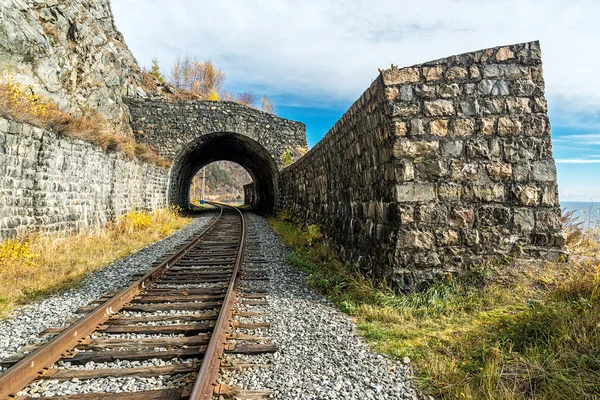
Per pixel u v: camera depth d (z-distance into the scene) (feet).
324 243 32.91
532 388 9.50
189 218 70.69
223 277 22.48
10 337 12.91
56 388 9.50
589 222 21.50
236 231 48.55
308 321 14.93
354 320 15.33
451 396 9.42
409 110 18.34
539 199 18.01
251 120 76.13
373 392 9.68
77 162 33.71
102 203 39.58
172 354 11.34
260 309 16.51
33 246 24.41
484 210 17.93
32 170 26.86
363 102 22.66
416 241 17.58
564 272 16.72
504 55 18.76
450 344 12.36
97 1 63.10
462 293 16.67
